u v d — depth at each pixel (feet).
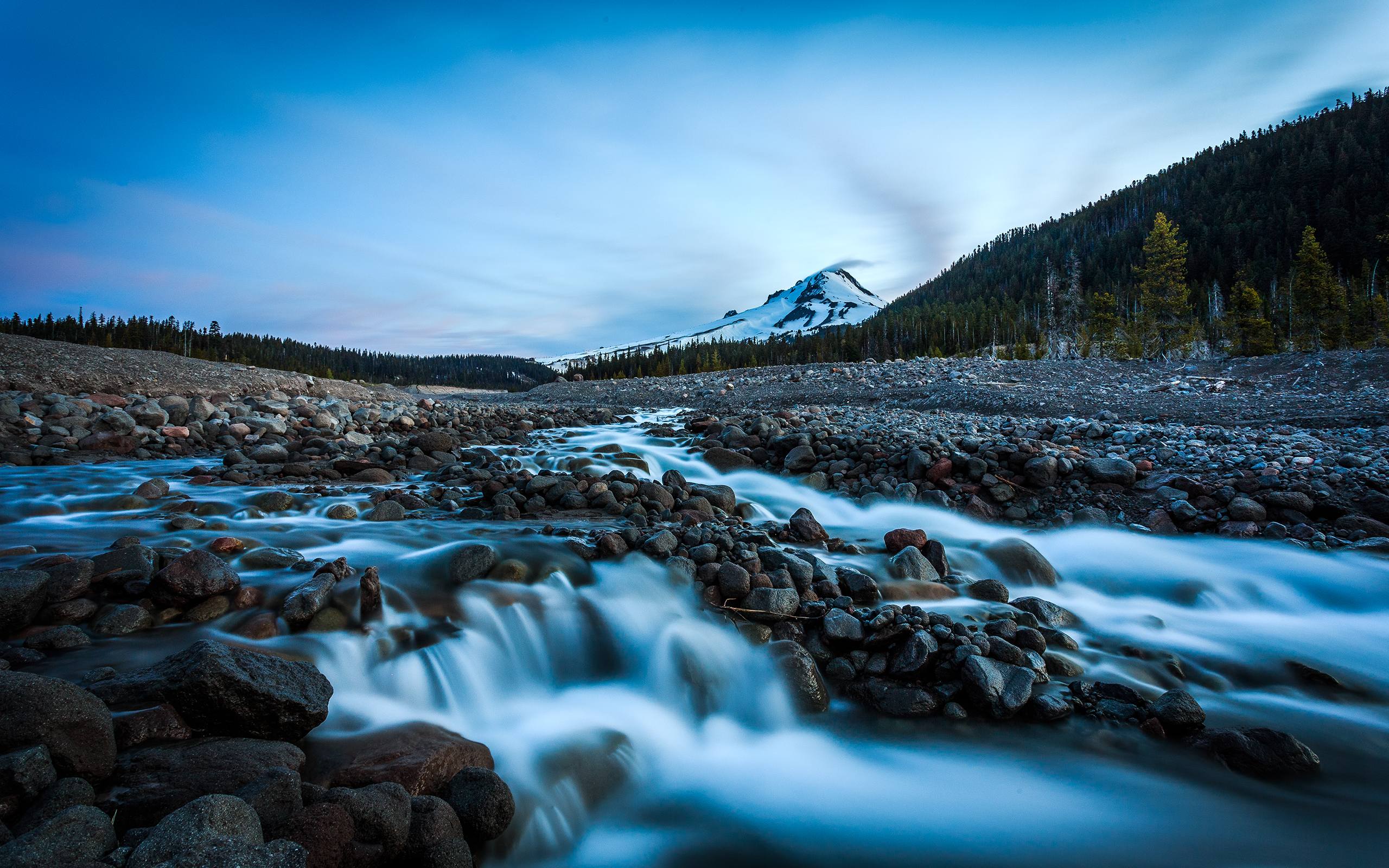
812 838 13.19
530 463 46.47
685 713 17.33
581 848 12.86
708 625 19.70
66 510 29.09
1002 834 13.29
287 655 15.39
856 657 18.79
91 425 52.16
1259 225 334.65
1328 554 28.02
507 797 11.89
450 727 15.37
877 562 25.38
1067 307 283.18
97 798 9.70
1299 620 23.70
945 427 50.90
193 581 17.01
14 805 9.00
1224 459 36.52
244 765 10.80
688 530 25.16
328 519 28.99
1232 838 13.20
